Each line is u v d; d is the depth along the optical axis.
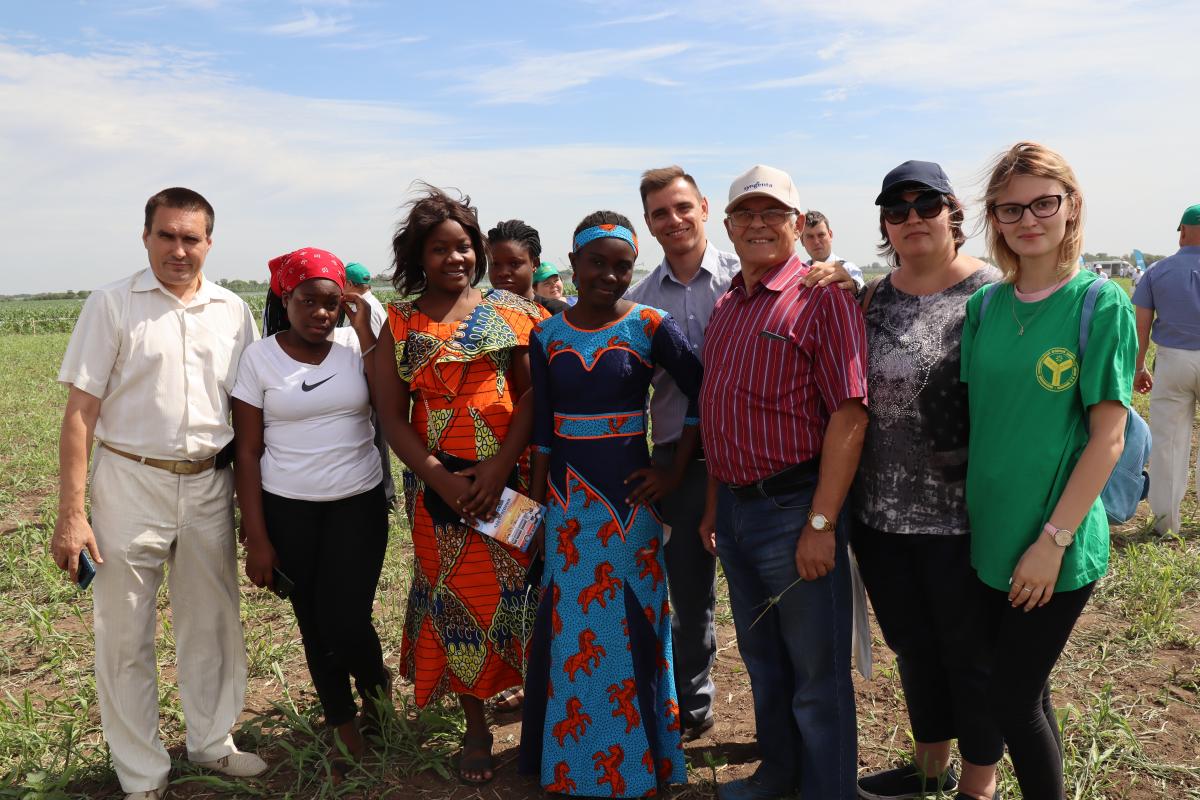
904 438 2.83
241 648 3.68
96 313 3.25
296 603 3.55
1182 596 5.14
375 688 3.78
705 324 3.73
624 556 3.28
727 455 3.03
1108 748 3.50
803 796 3.08
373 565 3.59
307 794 3.44
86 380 3.22
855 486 3.01
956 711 3.01
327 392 3.46
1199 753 3.52
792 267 3.04
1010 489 2.59
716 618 5.20
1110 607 4.99
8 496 8.25
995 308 2.69
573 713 3.26
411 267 3.51
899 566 2.96
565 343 3.31
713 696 4.14
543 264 6.21
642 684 3.28
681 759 3.35
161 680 4.44
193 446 3.38
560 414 3.34
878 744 3.68
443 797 3.40
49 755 3.72
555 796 3.38
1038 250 2.54
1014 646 2.63
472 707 3.55
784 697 3.24
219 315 3.51
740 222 2.99
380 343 3.49
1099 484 2.46
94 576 3.30
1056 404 2.53
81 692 4.27
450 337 3.39
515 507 3.36
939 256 2.84
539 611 3.39
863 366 2.79
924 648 3.06
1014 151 2.57
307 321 3.39
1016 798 3.19
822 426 2.98
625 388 3.28
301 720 3.85
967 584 2.86
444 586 3.46
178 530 3.40
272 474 3.45
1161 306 6.09
